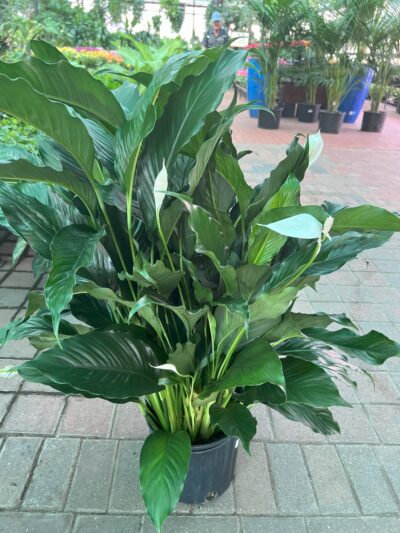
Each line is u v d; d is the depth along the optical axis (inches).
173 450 50.4
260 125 342.0
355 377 92.6
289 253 52.3
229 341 50.3
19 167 37.6
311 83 358.6
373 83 360.2
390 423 81.7
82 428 77.2
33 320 56.6
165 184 36.3
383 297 124.6
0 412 80.2
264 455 73.7
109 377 45.4
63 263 37.5
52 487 66.8
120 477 68.6
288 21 311.3
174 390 56.1
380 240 51.6
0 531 60.7
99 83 38.8
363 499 67.4
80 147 38.2
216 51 40.9
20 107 33.7
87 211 48.7
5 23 249.6
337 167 249.6
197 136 44.5
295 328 49.4
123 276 43.0
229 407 52.1
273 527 62.6
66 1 492.1
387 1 308.8
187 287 50.5
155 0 679.7
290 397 51.2
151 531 61.4
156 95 37.5
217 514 63.9
